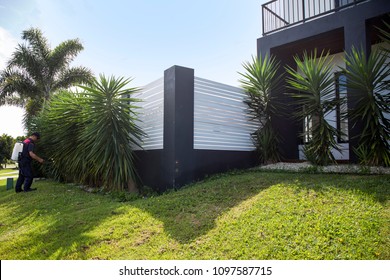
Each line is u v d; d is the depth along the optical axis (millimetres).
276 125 6387
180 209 3564
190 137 5230
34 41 14812
